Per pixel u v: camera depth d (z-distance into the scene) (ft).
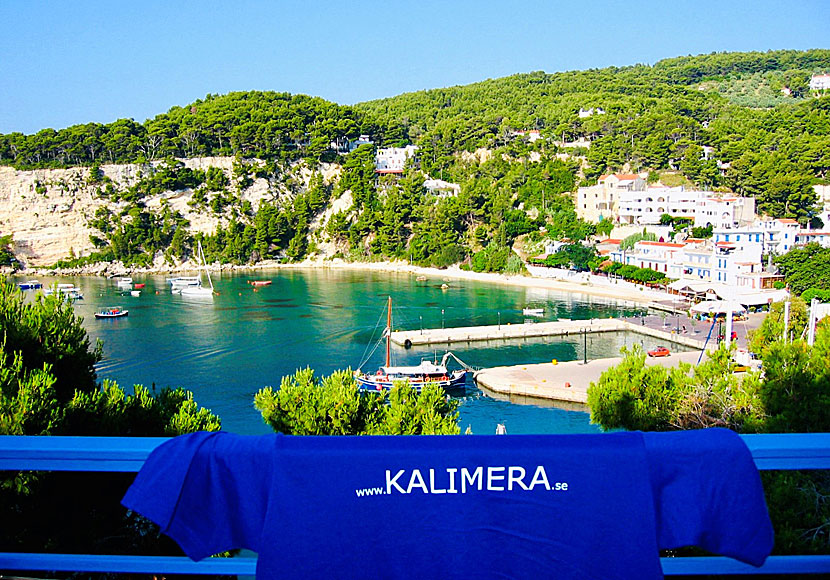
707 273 377.71
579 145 622.95
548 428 168.45
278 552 13.25
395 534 13.30
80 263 550.36
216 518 13.71
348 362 234.58
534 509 13.28
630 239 442.91
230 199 595.47
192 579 33.12
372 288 424.46
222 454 13.65
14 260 550.77
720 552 13.43
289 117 650.43
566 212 495.00
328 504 13.33
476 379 211.41
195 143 629.10
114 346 252.21
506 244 492.54
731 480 13.25
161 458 13.67
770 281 343.26
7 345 47.85
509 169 570.87
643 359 69.77
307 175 634.84
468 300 373.61
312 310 338.34
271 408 66.13
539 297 382.01
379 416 67.36
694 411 63.62
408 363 236.84
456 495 13.30
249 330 284.00
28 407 40.11
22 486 36.86
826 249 345.72
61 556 15.16
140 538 42.09
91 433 46.32
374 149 643.86
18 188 569.64
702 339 265.13
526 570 13.26
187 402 56.65
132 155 611.88
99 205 576.61
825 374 54.54
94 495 41.60
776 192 467.52
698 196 482.28
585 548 13.17
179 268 556.10
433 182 587.68
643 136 587.68
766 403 57.00
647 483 13.24
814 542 35.37
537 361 241.14
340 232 576.20
